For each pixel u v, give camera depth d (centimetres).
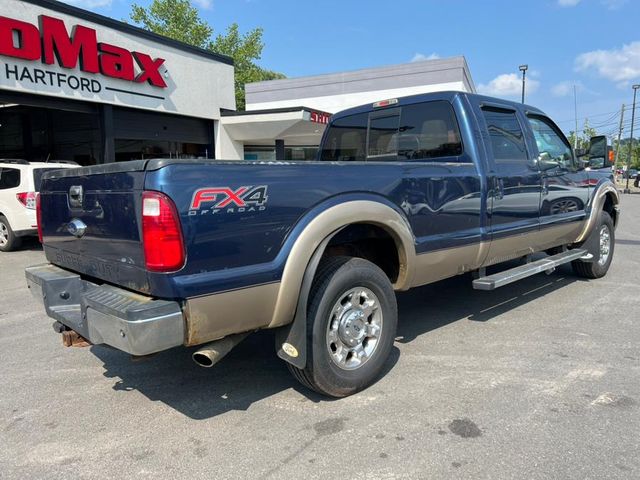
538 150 543
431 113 482
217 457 284
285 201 307
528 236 518
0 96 1058
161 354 444
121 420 329
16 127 1744
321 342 328
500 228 474
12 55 1037
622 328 488
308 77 2633
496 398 345
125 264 297
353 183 343
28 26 1059
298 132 1792
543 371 389
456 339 463
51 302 354
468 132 454
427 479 259
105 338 288
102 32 1234
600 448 283
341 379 341
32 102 1119
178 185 266
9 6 1029
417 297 613
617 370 389
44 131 1666
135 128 1414
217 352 300
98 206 312
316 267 321
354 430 308
